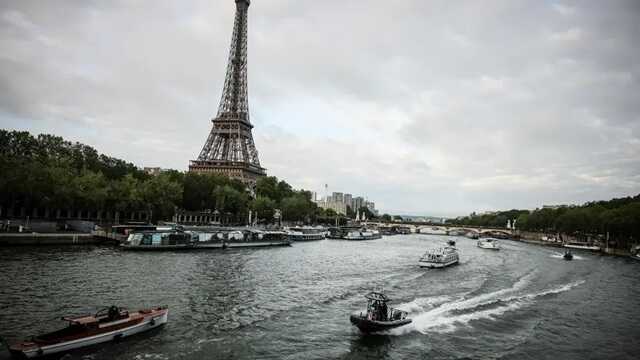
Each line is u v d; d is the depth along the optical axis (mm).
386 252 172375
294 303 72312
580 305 81438
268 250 156875
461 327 63031
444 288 91125
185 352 49156
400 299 78562
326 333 57844
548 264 147000
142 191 179875
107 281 80750
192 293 75250
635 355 55719
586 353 55656
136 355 47812
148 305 66188
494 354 53438
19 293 68562
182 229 163125
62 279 80062
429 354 52375
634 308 81062
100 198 164500
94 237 136000
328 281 94188
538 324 66562
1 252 106938
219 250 145000
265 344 52906
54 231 146500
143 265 101312
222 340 53281
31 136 182750
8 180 140375
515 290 92125
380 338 56781
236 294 76375
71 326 48906
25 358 44656
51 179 152750
